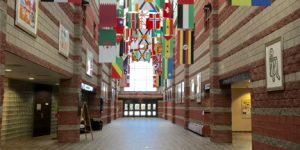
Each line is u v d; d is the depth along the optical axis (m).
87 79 20.55
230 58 13.95
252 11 11.23
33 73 13.49
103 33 16.59
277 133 9.09
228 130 15.72
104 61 16.39
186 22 15.77
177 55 18.86
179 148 13.65
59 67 13.13
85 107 16.94
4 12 7.29
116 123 32.72
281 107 8.85
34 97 18.73
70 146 14.18
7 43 7.80
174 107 33.69
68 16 14.63
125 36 30.97
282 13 8.88
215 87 15.90
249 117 21.53
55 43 12.44
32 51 9.70
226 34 14.59
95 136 18.78
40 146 14.16
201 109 20.42
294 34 8.17
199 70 21.19
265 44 9.84
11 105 16.36
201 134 18.88
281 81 8.77
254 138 10.77
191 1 15.87
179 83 30.67
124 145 14.57
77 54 15.95
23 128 17.70
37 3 9.90
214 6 16.17
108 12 15.04
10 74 14.08
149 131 22.53
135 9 25.92
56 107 20.92
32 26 9.49
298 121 7.93
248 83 15.63
